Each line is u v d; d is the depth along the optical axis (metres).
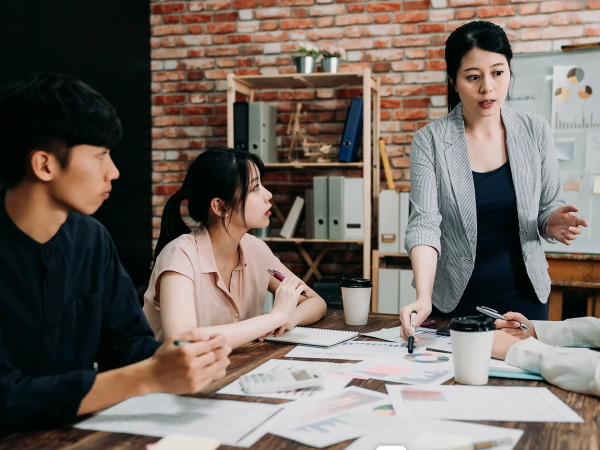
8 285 0.87
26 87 0.78
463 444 0.71
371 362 1.12
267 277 1.63
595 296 2.95
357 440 0.72
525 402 0.88
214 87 3.81
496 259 1.65
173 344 0.83
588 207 3.03
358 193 3.25
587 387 0.92
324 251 3.59
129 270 3.62
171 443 0.71
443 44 3.48
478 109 1.51
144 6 3.80
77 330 0.97
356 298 1.55
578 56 3.05
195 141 3.86
